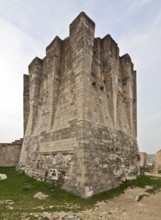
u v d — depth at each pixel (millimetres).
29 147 18734
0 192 11906
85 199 9945
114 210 8633
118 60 18531
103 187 11695
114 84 16516
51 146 14641
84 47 13625
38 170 15414
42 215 7426
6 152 22641
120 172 14414
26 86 23031
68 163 12172
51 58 17312
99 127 13422
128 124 18672
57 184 12406
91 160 11523
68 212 7938
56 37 17172
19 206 8797
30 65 22203
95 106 13820
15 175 17797
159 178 19234
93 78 14844
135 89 22438
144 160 35625
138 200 10641
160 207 9375
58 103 15633
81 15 14250
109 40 17125
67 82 15102
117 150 14875
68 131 13125
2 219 7008
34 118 19438
